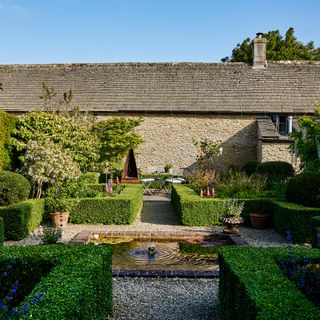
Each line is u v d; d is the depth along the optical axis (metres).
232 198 11.93
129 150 18.92
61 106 22.20
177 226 11.68
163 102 22.80
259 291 3.72
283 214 10.30
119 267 7.75
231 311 4.52
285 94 22.97
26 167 12.77
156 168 22.69
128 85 23.91
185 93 23.23
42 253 5.14
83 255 4.95
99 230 10.65
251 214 11.73
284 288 3.83
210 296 6.10
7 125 13.61
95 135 18.00
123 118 20.34
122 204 11.93
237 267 4.54
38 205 11.14
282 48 35.88
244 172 18.33
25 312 3.16
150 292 6.26
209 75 24.30
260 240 10.05
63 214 11.45
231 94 23.06
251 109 22.20
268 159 19.61
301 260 5.02
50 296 3.51
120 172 20.30
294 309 3.28
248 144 22.34
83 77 24.62
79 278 4.02
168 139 22.67
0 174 10.87
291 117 21.34
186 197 12.24
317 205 10.48
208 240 10.05
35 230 10.80
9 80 24.67
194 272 7.04
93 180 17.03
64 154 12.63
